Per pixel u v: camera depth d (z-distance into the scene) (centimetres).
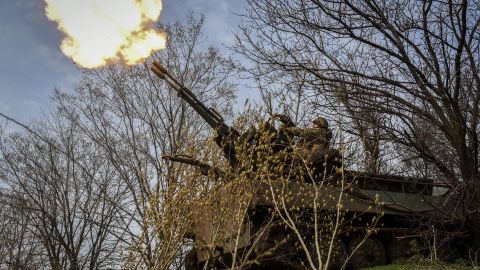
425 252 1324
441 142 1363
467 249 1372
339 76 1385
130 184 2084
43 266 2297
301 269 1175
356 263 1237
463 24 1244
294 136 1265
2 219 2491
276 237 1177
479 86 1271
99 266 2122
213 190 1180
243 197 1122
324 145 1284
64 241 2298
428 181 1366
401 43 1310
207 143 1338
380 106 1333
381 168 1650
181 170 1282
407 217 1284
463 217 1246
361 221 1280
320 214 1191
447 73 1266
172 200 1185
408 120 1412
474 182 1241
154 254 1163
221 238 1152
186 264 1375
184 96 1315
